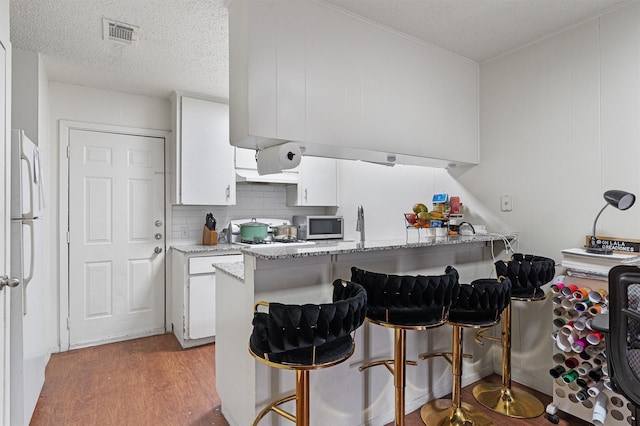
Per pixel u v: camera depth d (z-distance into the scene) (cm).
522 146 246
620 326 124
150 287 342
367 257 195
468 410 202
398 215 327
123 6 196
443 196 265
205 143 341
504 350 221
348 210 394
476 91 273
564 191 223
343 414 183
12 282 133
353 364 187
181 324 312
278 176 371
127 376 253
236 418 182
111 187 325
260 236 364
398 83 227
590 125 211
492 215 263
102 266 321
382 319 158
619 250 194
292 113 184
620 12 199
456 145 259
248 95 170
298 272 172
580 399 185
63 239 304
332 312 120
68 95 307
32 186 180
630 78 195
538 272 200
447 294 156
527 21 215
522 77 246
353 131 206
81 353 296
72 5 195
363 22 212
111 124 324
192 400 221
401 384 167
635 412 151
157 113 346
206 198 340
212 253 319
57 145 302
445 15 209
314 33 193
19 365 172
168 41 236
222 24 215
